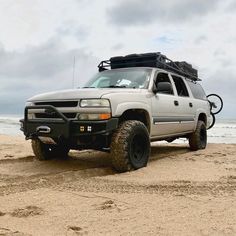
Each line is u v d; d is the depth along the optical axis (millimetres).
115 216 2986
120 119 5539
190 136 8141
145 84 6133
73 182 4430
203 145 8477
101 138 5160
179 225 2750
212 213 3068
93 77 6969
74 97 5152
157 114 6145
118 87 6102
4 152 7902
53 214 3051
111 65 7395
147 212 3105
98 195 3730
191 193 3818
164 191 3912
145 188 4062
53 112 5199
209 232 2584
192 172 5129
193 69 8789
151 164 5938
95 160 6562
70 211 3141
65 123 5012
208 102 9078
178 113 6977
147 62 7012
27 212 3086
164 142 11703
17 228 2676
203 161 6348
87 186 4172
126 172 5090
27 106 5477
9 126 29625
